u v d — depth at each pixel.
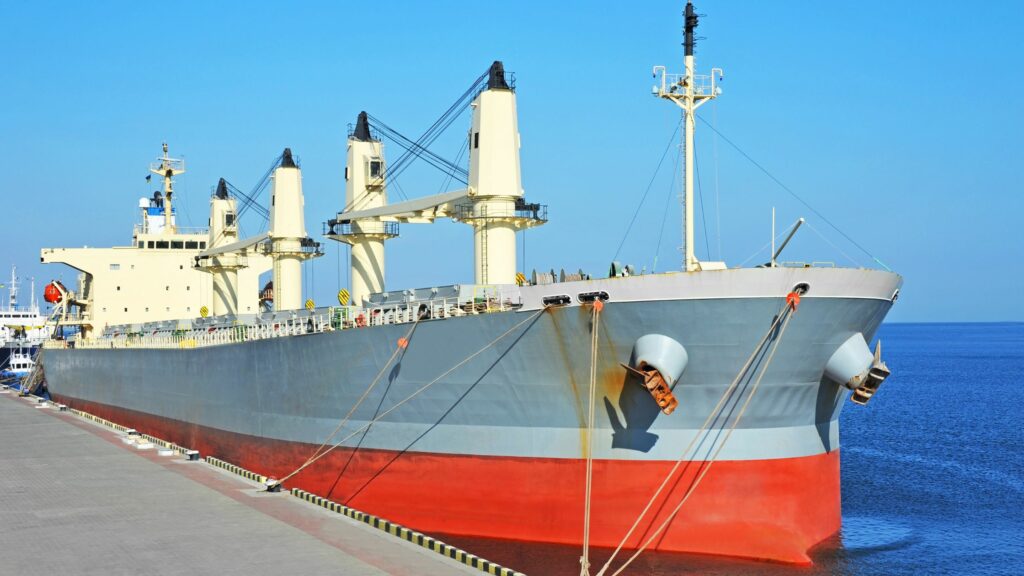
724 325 22.97
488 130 30.28
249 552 20.33
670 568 23.66
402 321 28.00
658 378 22.66
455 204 32.94
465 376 26.14
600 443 24.78
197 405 41.69
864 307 24.48
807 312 23.30
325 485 30.81
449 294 27.83
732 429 24.41
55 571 19.12
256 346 34.59
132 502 25.98
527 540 25.81
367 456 29.09
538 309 24.19
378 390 28.50
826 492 26.70
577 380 24.58
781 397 24.53
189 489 27.98
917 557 25.72
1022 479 38.47
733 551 24.31
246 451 36.25
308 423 31.64
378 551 20.36
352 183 39.59
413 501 27.81
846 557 25.58
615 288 23.20
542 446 25.52
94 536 22.02
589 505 24.00
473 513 26.62
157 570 19.06
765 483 24.69
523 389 25.31
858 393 24.77
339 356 29.58
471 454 26.59
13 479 29.91
